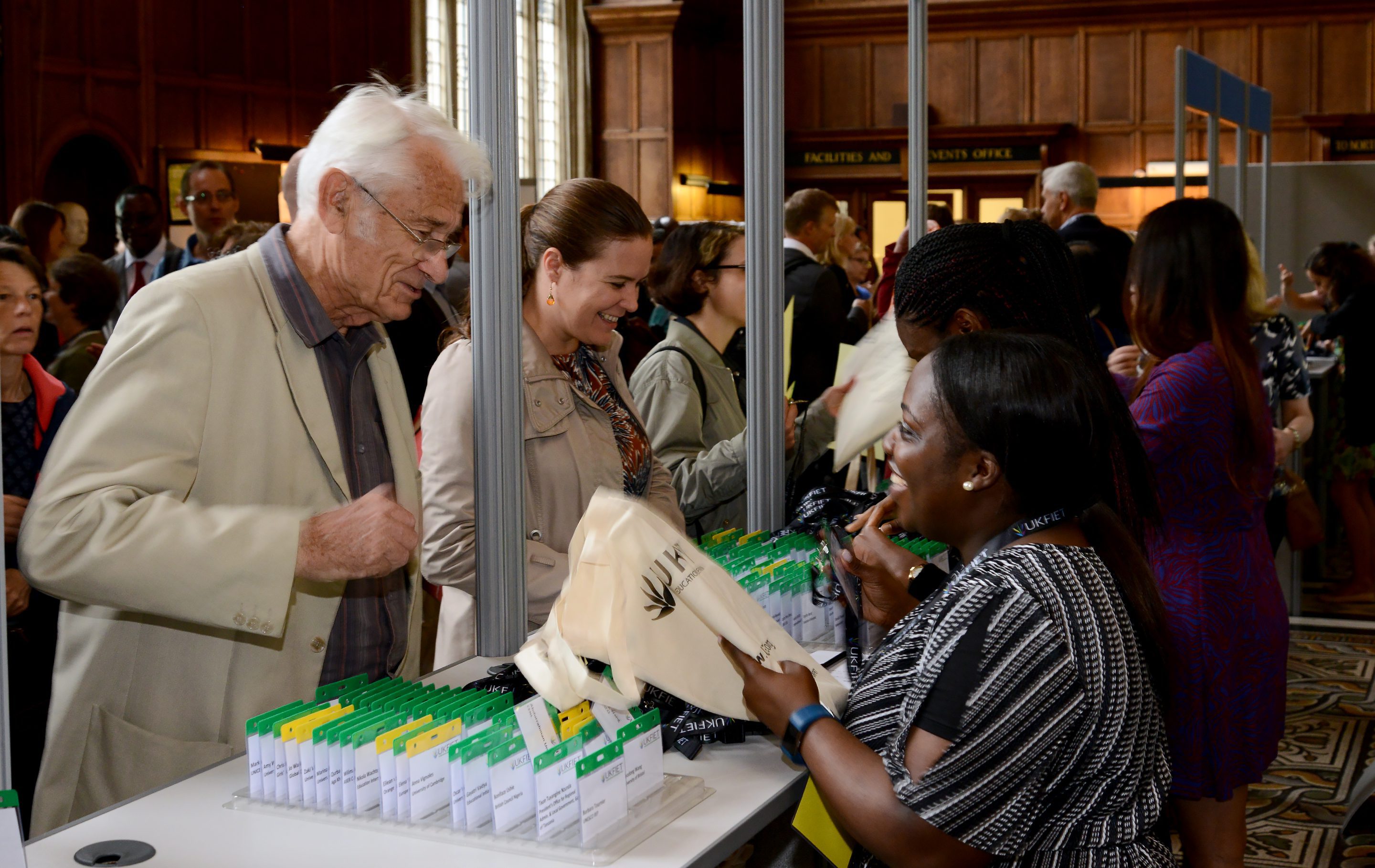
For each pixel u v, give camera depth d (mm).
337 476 1507
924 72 2850
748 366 2230
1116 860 1096
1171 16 14062
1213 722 2104
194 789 1223
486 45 1613
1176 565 2123
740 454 2402
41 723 2162
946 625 1111
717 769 1319
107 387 1372
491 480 1670
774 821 1809
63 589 1299
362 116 1466
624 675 1175
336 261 1474
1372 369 5383
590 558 1229
